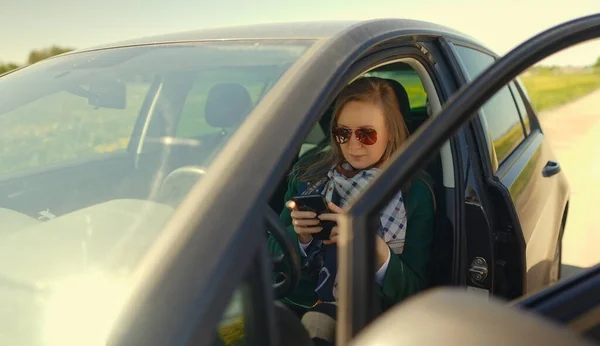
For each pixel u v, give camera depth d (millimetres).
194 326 1088
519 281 2320
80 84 2209
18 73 2467
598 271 1359
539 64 1271
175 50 2168
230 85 1716
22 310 1345
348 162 2145
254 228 1207
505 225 2279
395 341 754
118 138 2047
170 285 1151
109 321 1190
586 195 6012
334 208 1792
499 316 744
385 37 1897
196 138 1711
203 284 1127
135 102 2088
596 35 1277
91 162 1935
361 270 1007
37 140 2096
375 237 1037
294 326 1408
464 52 2604
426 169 2232
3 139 2086
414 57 2109
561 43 1233
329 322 1779
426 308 778
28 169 1972
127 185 1710
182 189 1556
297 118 1432
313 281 1981
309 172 2223
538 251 2768
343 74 1624
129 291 1202
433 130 1086
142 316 1134
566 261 4309
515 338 715
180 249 1200
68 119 2158
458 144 2189
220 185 1300
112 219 1540
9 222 1711
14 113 2170
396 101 2119
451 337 734
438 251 2135
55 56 2590
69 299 1306
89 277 1339
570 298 1276
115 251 1396
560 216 3361
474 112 1129
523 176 2750
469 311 758
